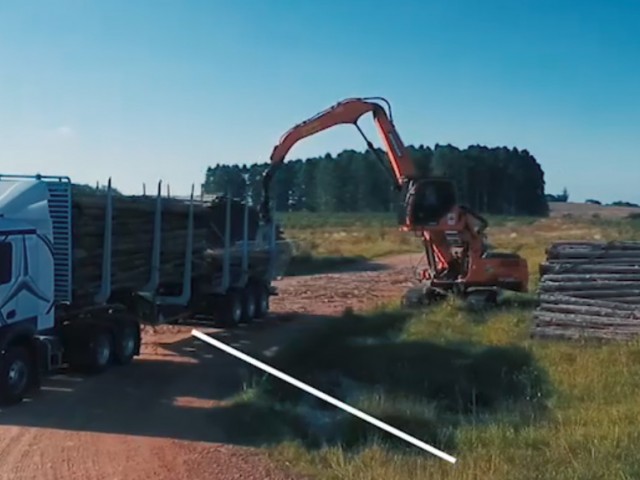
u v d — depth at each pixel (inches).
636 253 744.3
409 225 876.6
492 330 715.4
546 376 535.5
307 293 1184.8
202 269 818.8
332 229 2871.6
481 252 874.1
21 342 537.3
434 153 4025.6
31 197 567.2
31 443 430.9
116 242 666.2
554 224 3297.2
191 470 386.6
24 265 542.6
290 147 912.3
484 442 398.0
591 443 369.7
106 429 461.1
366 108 899.4
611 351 585.6
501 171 4239.7
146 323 729.6
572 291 700.0
